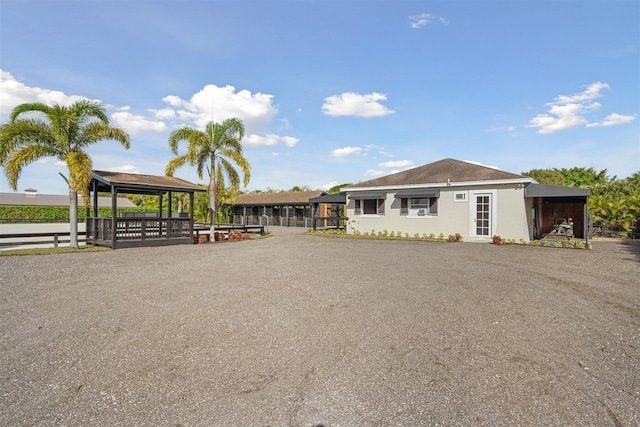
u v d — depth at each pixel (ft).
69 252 38.50
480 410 8.14
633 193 86.48
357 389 9.11
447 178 55.93
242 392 8.96
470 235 53.01
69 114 40.09
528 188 49.06
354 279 22.88
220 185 58.54
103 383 9.40
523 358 11.05
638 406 8.34
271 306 16.58
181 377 9.75
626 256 34.81
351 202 65.92
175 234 50.11
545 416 7.91
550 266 28.48
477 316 15.20
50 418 7.77
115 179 43.70
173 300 17.60
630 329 13.79
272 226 113.70
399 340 12.47
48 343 12.11
